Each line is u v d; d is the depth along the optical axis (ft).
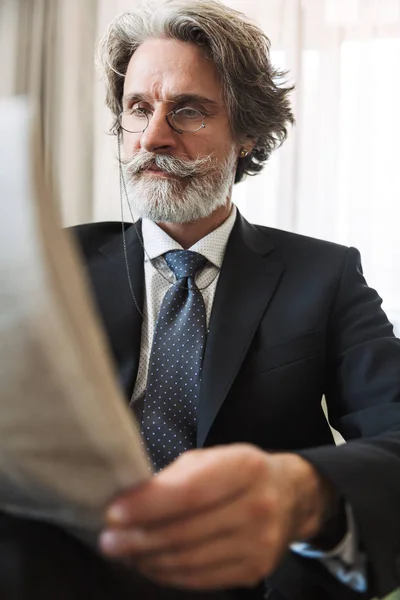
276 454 1.76
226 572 1.35
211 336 3.16
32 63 7.72
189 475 1.29
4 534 1.44
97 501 1.19
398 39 7.36
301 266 3.50
